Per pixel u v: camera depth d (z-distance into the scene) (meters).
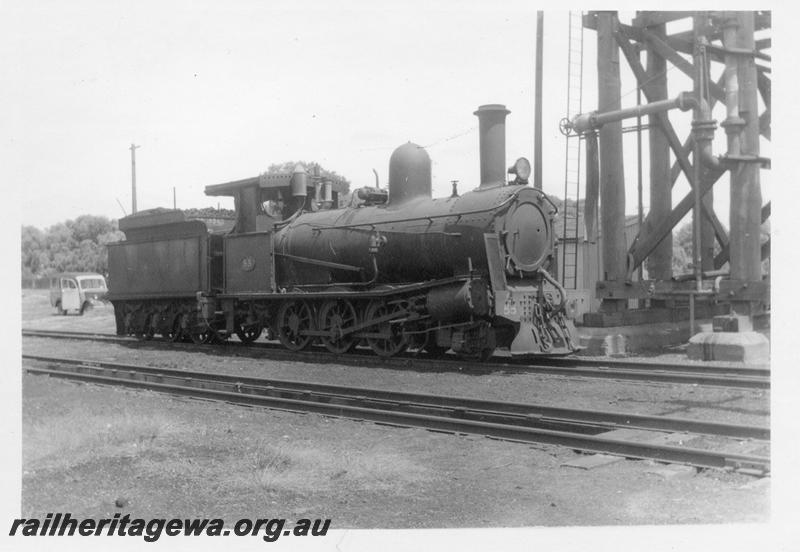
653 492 6.46
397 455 7.78
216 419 9.86
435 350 15.80
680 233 55.88
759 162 14.95
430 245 14.35
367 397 10.91
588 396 10.80
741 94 15.02
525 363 14.58
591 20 17.31
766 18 17.55
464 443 8.20
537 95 18.03
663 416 9.26
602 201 16.69
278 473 7.31
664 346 17.30
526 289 13.77
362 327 15.51
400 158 15.55
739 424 8.40
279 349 17.78
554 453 7.66
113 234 63.22
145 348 19.91
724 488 6.43
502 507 6.32
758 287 14.64
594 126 15.97
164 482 7.17
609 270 16.58
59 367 15.09
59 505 6.66
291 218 17.97
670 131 16.72
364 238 15.57
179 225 20.22
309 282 17.08
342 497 6.68
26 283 61.59
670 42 18.62
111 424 9.29
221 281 19.66
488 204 13.70
